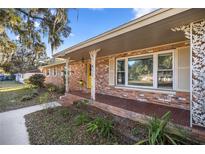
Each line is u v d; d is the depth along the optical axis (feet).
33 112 24.62
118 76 28.63
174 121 13.57
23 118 21.48
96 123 14.61
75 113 20.90
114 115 19.07
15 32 21.43
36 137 14.49
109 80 30.50
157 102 21.25
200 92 11.87
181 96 18.53
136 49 24.08
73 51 26.25
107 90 31.12
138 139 11.87
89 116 18.02
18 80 104.32
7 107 29.19
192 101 12.25
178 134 10.75
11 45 24.79
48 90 46.78
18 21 18.86
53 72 62.08
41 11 19.52
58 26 20.85
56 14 17.26
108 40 18.13
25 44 23.04
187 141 10.85
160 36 16.34
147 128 13.34
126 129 14.32
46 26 21.35
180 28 12.81
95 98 26.22
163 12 11.10
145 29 13.83
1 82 97.45
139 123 15.61
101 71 33.06
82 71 42.45
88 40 20.30
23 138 14.33
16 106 30.04
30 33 21.29
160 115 15.51
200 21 11.69
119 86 27.86
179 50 18.84
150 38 17.22
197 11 10.09
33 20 20.54
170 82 19.90
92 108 22.74
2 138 14.37
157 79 21.53
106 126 13.80
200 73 11.82
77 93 33.47
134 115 16.63
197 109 12.02
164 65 20.63
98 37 18.47
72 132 14.85
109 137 12.97
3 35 22.56
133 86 25.26
